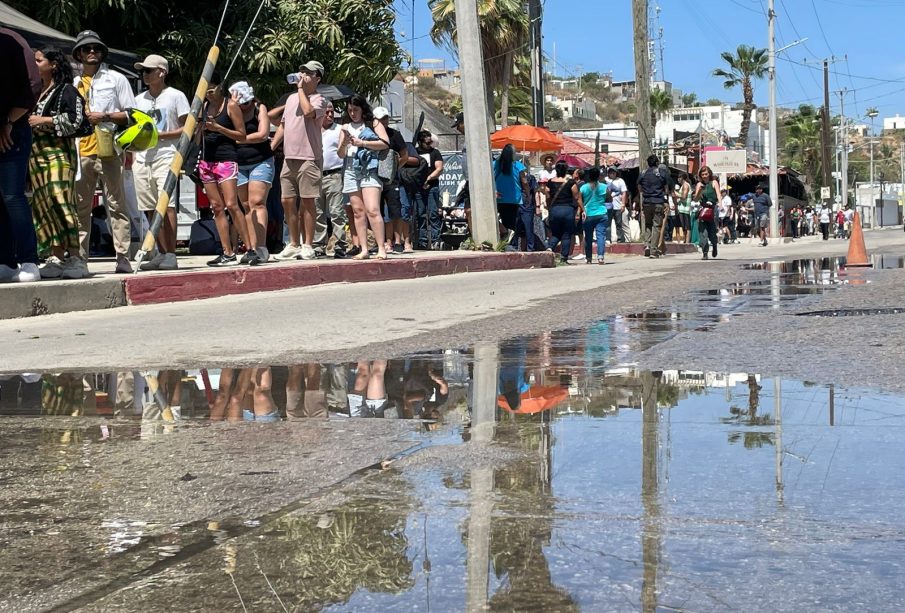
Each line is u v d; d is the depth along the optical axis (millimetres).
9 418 3762
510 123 53969
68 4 15570
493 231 15773
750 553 1944
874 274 12305
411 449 3039
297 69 17859
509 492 2455
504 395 4047
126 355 5590
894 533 2086
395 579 1808
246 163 10633
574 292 9984
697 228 27453
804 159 87500
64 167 8500
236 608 1705
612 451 2918
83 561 2020
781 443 2998
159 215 9383
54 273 8555
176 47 17047
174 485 2672
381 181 12211
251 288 9906
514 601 1685
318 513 2293
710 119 106438
